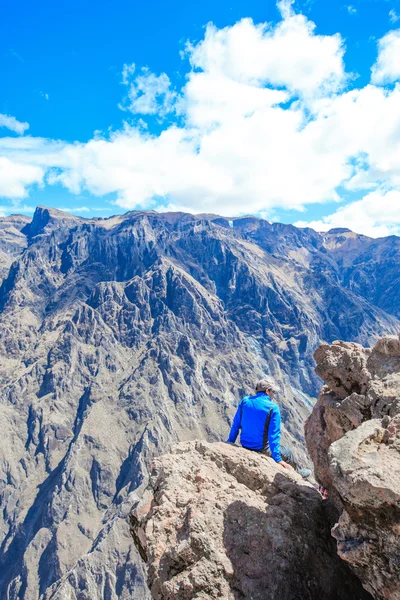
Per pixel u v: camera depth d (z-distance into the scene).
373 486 2.17
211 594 2.64
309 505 3.32
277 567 2.83
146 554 3.29
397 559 2.13
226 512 3.17
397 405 2.78
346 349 3.85
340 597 2.86
